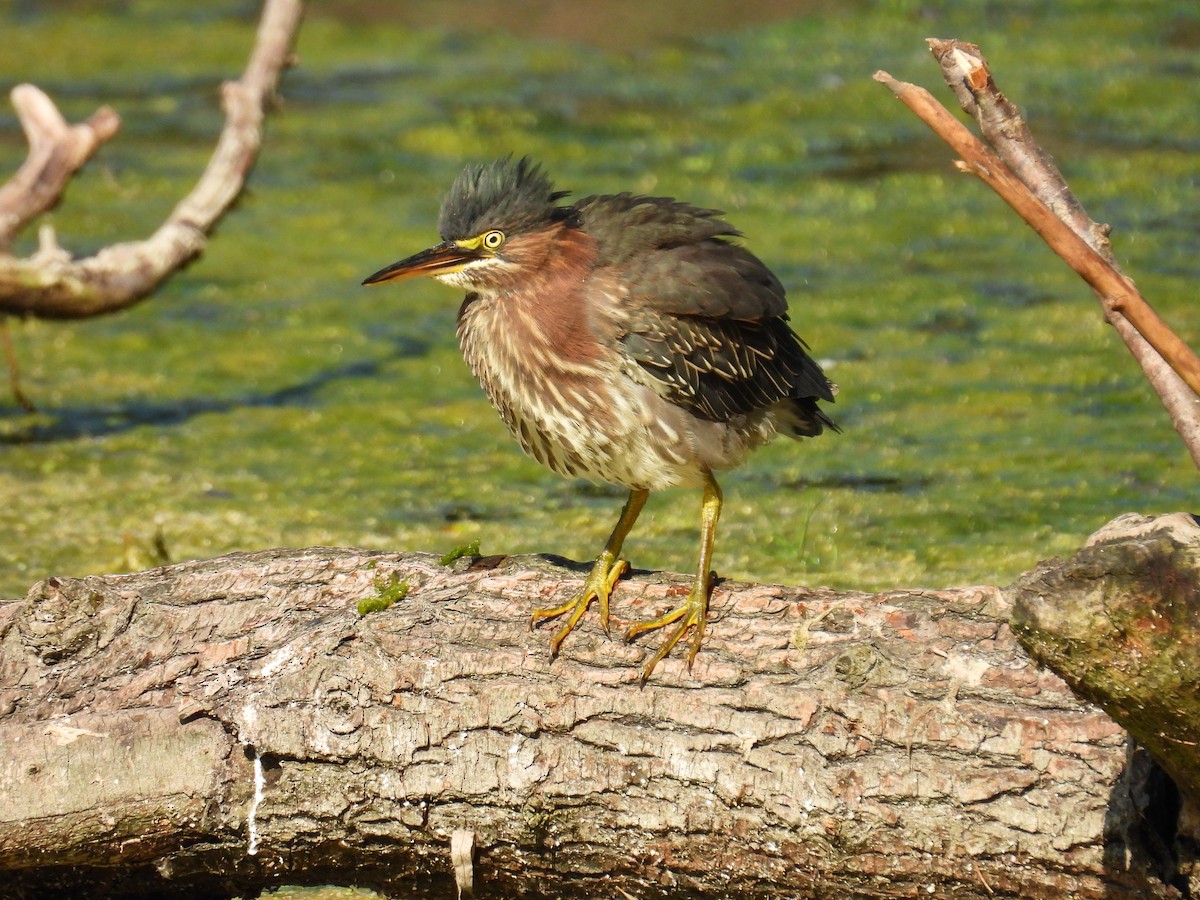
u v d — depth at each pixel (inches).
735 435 348.5
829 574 458.6
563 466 358.6
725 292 341.1
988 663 270.8
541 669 287.9
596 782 281.0
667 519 513.3
